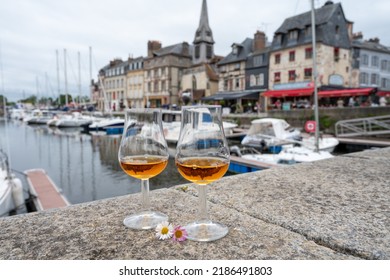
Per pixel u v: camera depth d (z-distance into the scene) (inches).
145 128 55.4
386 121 756.0
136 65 2287.2
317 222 56.4
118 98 2532.0
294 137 664.4
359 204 67.5
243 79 1517.0
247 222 56.1
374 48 1424.7
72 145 936.9
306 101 1178.6
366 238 49.6
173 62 1975.9
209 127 50.9
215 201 69.8
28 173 492.4
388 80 1491.1
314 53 524.7
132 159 54.7
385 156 139.0
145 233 50.9
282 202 68.8
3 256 44.3
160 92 2050.9
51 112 2161.7
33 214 60.4
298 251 45.3
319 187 82.4
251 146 631.8
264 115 1131.9
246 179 91.7
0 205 271.9
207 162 50.6
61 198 353.1
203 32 1961.1
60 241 48.4
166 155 56.4
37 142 1025.5
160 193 75.6
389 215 60.4
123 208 63.6
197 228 50.6
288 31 1280.8
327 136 817.5
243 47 1556.3
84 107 2427.4
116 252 44.7
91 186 469.7
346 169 107.7
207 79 1739.7
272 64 1346.0
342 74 1237.1
